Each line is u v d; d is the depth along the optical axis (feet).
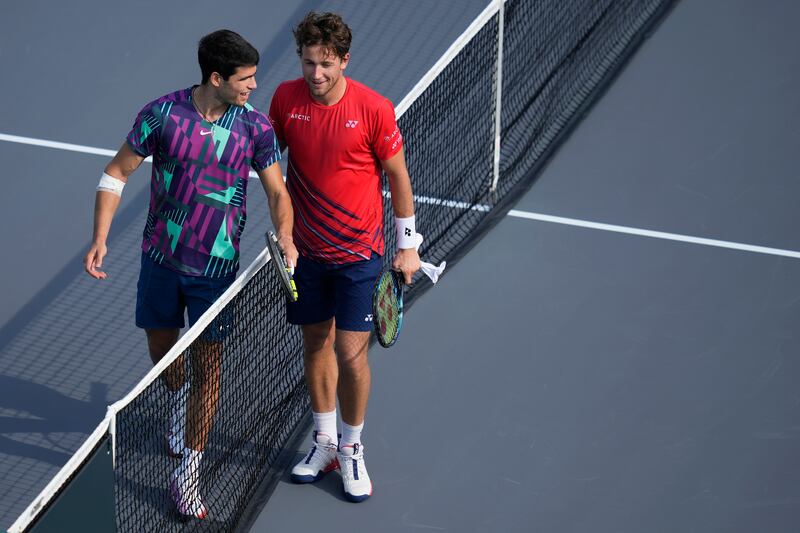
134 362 76.18
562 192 91.35
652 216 88.63
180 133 58.80
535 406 71.87
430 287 82.17
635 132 97.81
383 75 104.88
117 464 65.21
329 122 58.85
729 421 70.23
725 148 95.55
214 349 61.98
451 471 67.46
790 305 79.41
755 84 103.04
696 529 63.05
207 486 64.95
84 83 103.96
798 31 109.70
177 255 61.82
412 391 73.26
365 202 61.00
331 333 65.26
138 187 92.17
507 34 102.68
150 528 61.67
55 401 72.43
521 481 66.64
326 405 66.69
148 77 104.83
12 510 64.28
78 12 112.78
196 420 62.59
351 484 65.62
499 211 89.45
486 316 79.46
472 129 94.58
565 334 77.66
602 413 71.20
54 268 84.17
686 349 75.97
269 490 66.64
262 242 86.84
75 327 78.95
